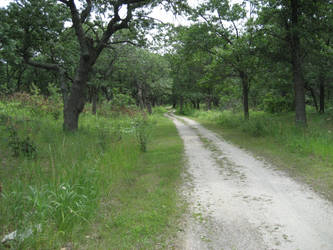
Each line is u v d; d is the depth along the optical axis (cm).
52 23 1423
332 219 400
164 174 711
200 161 894
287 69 1912
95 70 2742
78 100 1360
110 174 621
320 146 883
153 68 3684
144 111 3391
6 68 3412
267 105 2931
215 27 2044
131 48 2620
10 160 752
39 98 1914
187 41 2075
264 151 997
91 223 395
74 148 861
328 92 2573
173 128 2239
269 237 355
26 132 1116
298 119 1479
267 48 1592
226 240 351
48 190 413
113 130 1429
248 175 688
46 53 1541
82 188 461
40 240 321
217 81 2425
